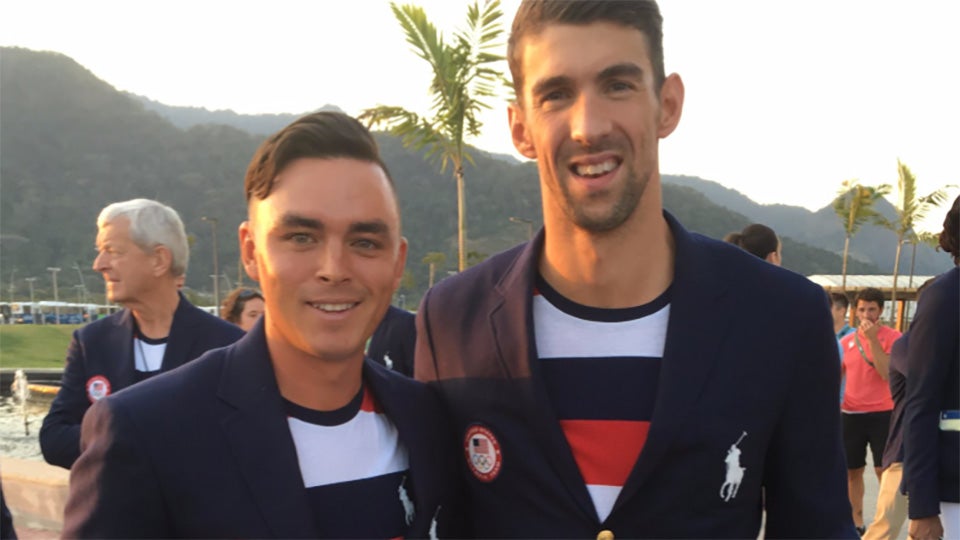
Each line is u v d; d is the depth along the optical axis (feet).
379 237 4.50
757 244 14.05
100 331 9.50
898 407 13.15
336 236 4.36
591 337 5.20
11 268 388.98
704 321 5.01
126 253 8.93
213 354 4.84
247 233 4.76
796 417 5.12
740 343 5.00
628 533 4.92
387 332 13.12
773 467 5.32
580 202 4.90
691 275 5.12
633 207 4.93
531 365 5.12
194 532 4.29
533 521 5.18
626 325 5.17
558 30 4.82
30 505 15.58
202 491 4.30
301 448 4.68
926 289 8.68
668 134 5.34
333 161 4.39
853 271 358.64
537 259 5.48
